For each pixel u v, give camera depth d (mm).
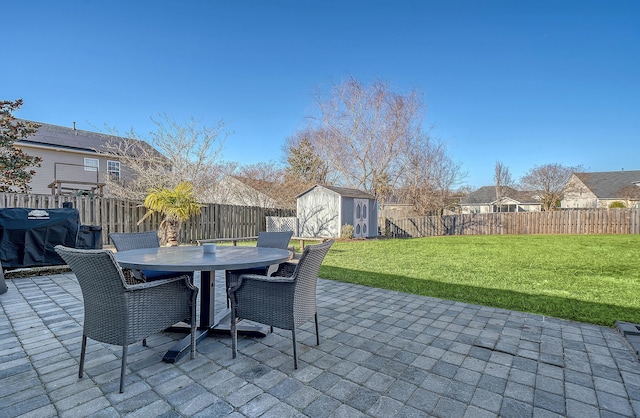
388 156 15570
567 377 2080
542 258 7230
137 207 8625
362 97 15734
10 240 4727
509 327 2971
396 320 3158
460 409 1738
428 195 15586
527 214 15977
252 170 17469
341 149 16328
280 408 1731
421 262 6637
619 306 3602
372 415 1683
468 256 7531
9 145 8188
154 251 2994
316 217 12414
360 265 6273
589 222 15148
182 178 11102
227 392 1882
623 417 1679
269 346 2549
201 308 2803
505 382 2018
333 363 2262
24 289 4172
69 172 14797
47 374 2055
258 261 2410
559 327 2967
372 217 13734
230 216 11180
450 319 3186
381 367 2207
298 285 2221
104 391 1872
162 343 2572
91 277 1871
